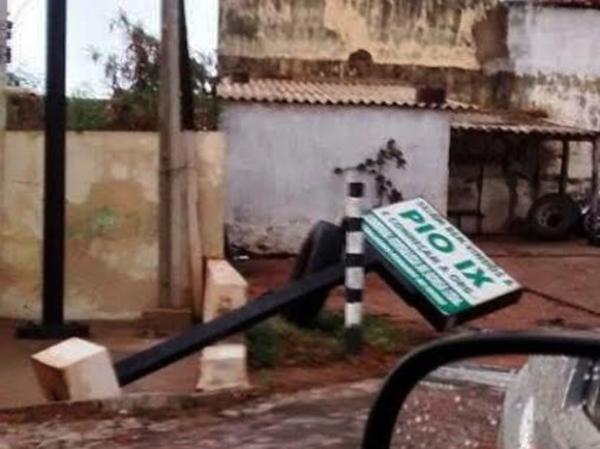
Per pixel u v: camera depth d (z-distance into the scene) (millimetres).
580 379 3143
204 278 12039
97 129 14031
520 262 20297
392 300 14555
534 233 25094
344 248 10445
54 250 11023
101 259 12258
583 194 27312
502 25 27734
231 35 26391
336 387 8680
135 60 17359
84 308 12234
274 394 8328
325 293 10258
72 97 14383
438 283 10055
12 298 12141
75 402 7840
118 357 10062
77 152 12195
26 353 10281
